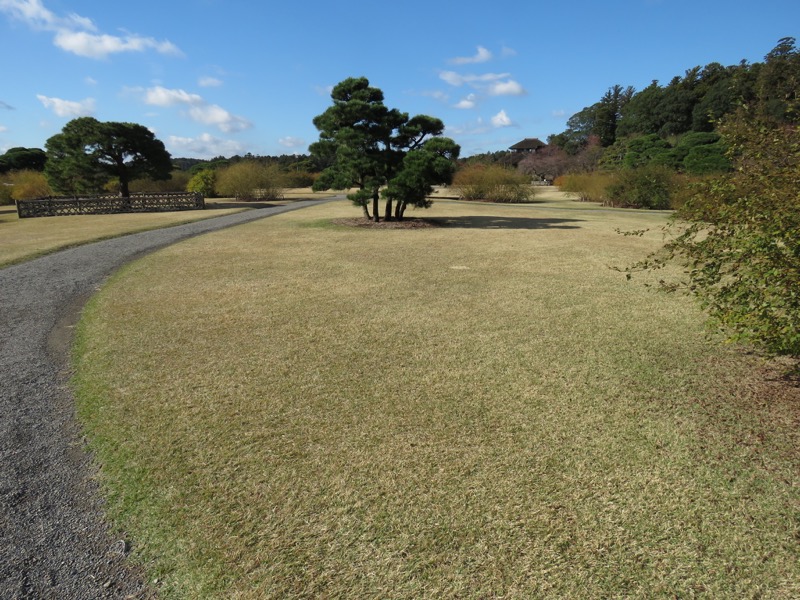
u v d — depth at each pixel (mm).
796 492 2551
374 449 2996
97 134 25000
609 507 2455
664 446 2992
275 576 2072
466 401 3600
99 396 3746
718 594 1946
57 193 27484
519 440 3076
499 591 1976
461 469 2781
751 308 3186
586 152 55406
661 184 24500
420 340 4906
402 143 15914
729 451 2932
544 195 38844
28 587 2027
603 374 4062
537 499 2520
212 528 2354
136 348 4766
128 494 2611
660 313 5793
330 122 15148
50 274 8297
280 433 3191
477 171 31812
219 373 4152
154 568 2129
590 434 3139
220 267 8781
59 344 4930
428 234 13586
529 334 5066
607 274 8070
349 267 8727
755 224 3092
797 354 3354
